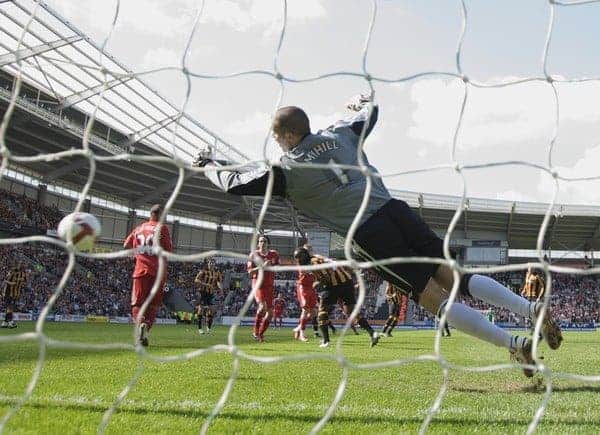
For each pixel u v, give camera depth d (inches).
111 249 1753.2
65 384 163.2
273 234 1988.2
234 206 1823.3
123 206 1820.9
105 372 192.9
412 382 185.0
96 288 1405.0
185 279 1676.9
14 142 1330.0
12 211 1350.9
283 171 154.4
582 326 1485.0
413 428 116.0
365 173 100.6
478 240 1747.0
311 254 416.2
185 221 1924.2
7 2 905.5
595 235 1737.2
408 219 159.3
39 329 85.4
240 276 1691.7
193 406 134.0
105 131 1352.1
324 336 404.5
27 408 125.9
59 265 1373.0
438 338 94.0
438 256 159.3
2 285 1124.5
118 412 124.9
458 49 113.2
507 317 1419.8
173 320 1310.3
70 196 1686.8
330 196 156.8
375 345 425.1
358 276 95.5
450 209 1651.1
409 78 111.3
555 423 123.4
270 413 128.6
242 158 1456.7
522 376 200.8
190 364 224.2
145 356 89.5
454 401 150.4
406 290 164.7
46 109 1165.7
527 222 1686.8
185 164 100.8
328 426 116.3
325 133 160.9
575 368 248.7
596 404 147.9
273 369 213.5
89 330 621.6
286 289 1604.3
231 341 90.0
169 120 1295.5
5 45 991.6
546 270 98.6
